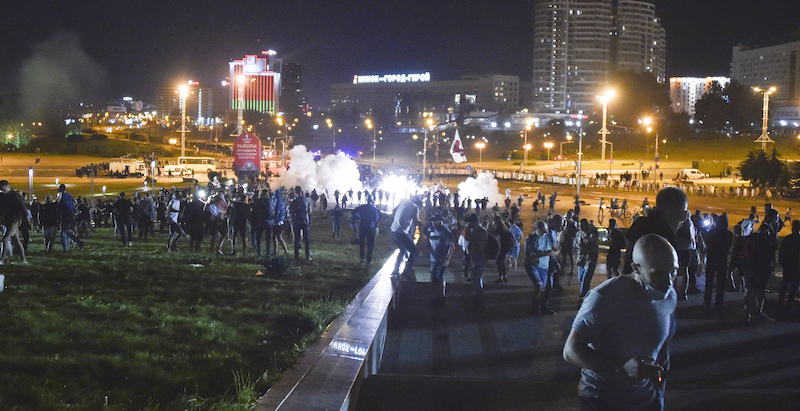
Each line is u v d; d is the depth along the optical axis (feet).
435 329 35.35
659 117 525.75
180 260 52.85
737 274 51.52
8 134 424.46
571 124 607.37
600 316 13.33
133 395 19.77
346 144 613.52
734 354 30.58
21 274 39.96
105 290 36.42
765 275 37.91
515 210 80.12
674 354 30.55
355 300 34.94
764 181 213.66
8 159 360.48
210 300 36.01
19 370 20.81
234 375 21.72
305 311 33.40
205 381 21.72
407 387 22.59
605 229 90.43
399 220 43.39
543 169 349.00
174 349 25.21
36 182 239.09
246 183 133.90
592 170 331.98
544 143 438.81
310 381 20.40
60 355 22.85
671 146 458.50
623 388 13.37
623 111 544.62
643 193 229.66
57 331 26.08
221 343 26.58
